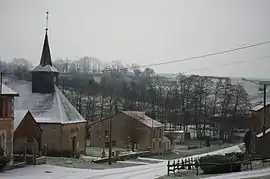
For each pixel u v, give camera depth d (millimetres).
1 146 41188
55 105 60938
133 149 75938
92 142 82438
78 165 48062
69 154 58812
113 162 57688
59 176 37500
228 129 102812
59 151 58000
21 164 43281
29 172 39219
